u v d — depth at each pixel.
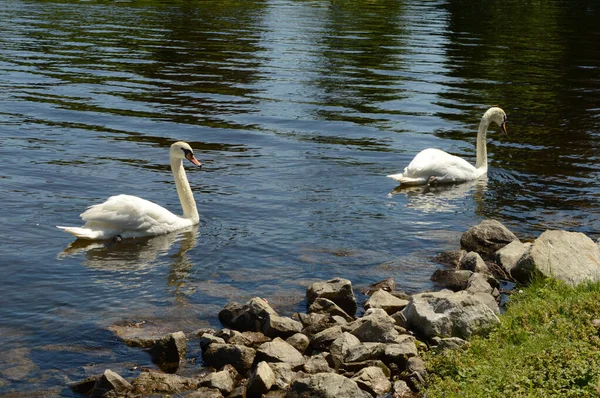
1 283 10.79
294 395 7.89
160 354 8.91
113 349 9.12
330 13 46.56
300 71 28.45
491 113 16.95
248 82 26.27
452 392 7.47
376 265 11.84
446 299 9.56
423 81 27.34
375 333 9.27
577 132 20.77
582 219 14.05
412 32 39.62
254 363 8.79
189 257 11.95
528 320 9.02
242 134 19.67
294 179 16.05
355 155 18.08
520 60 32.22
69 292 10.59
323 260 11.95
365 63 30.48
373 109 22.98
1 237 12.41
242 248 12.34
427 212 14.32
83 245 12.31
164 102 23.02
